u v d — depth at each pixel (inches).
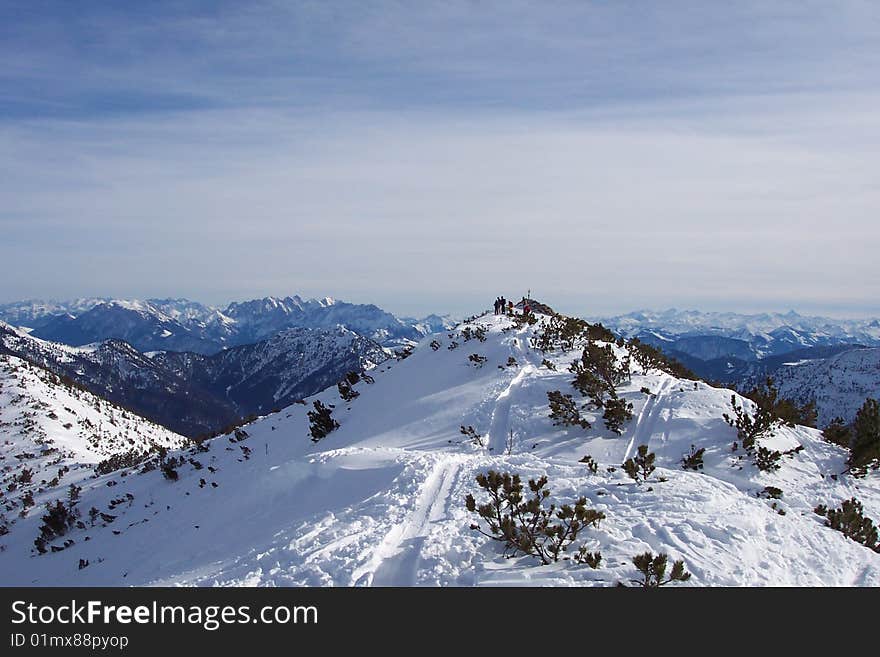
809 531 460.1
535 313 1752.0
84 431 2864.2
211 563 585.9
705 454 740.0
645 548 400.8
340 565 418.9
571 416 872.9
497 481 419.2
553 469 604.1
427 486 593.9
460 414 971.9
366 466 719.1
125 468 1630.2
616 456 764.0
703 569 377.4
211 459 1275.8
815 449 778.2
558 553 398.3
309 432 1198.3
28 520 1305.4
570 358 1163.3
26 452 2314.2
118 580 687.1
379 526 496.1
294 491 760.3
